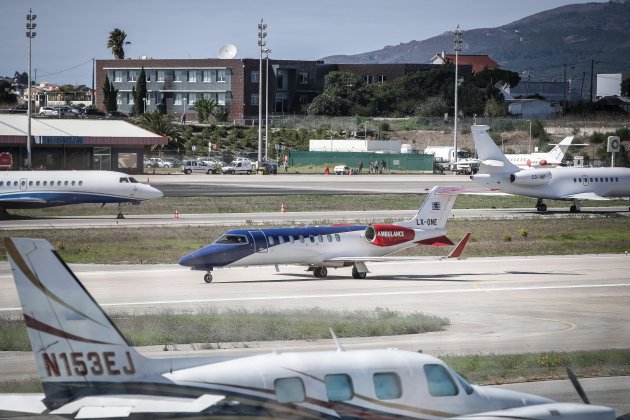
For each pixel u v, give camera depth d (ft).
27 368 256.11
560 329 341.62
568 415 155.33
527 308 394.11
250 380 150.00
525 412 153.99
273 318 342.23
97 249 572.51
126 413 138.41
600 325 351.46
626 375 257.14
